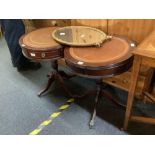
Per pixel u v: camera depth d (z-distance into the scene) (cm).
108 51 148
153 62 119
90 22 190
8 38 227
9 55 290
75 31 181
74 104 193
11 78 236
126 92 201
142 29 162
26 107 191
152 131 160
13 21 218
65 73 223
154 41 130
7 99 202
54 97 203
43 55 160
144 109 181
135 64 127
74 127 168
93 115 171
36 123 173
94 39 162
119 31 177
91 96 200
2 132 166
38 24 238
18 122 175
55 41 169
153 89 175
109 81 196
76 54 146
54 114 182
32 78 235
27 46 162
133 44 154
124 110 181
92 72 134
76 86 216
